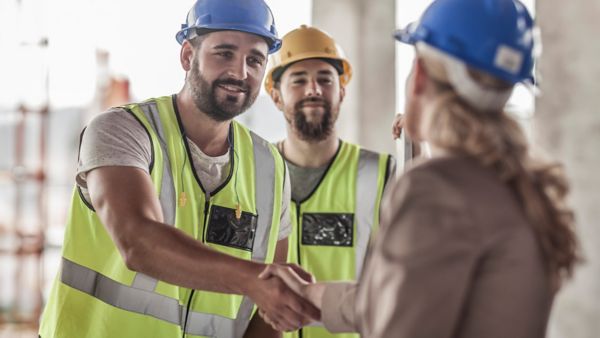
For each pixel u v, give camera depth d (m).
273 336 2.35
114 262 2.08
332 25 5.01
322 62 2.99
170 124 2.18
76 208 2.13
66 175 6.77
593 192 3.65
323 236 2.92
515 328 1.17
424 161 1.23
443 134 1.23
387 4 5.02
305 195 2.97
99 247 2.10
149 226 1.84
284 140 3.15
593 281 3.62
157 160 2.08
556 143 3.75
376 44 5.02
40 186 5.87
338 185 2.97
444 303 1.11
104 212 1.91
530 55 1.31
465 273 1.13
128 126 2.03
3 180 5.96
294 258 2.89
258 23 2.22
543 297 1.22
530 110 3.89
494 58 1.25
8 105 5.84
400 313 1.12
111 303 2.08
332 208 2.94
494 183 1.20
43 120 5.85
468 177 1.19
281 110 3.10
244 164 2.33
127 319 2.09
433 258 1.12
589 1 3.68
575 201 3.68
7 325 5.82
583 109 3.69
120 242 1.86
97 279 2.09
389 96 5.04
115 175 1.93
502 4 1.29
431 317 1.11
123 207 1.88
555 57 3.76
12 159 6.33
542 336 1.24
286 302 1.77
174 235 1.84
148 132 2.07
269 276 1.79
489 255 1.16
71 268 2.10
